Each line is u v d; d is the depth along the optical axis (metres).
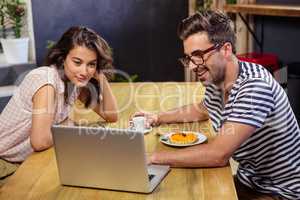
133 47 5.14
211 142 1.94
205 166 1.83
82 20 4.98
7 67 4.70
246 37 4.95
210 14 1.87
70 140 1.65
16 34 4.80
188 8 5.05
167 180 1.74
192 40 1.85
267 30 4.91
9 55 4.79
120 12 5.04
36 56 4.97
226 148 1.82
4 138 2.32
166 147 2.04
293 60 4.83
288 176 2.03
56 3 4.89
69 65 2.21
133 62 5.19
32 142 2.07
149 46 5.16
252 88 1.85
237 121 1.83
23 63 4.78
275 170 2.03
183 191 1.65
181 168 1.84
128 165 1.62
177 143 2.05
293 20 4.73
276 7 4.31
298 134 2.04
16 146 2.32
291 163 2.01
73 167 1.69
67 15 4.94
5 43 4.75
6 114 2.32
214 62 1.87
